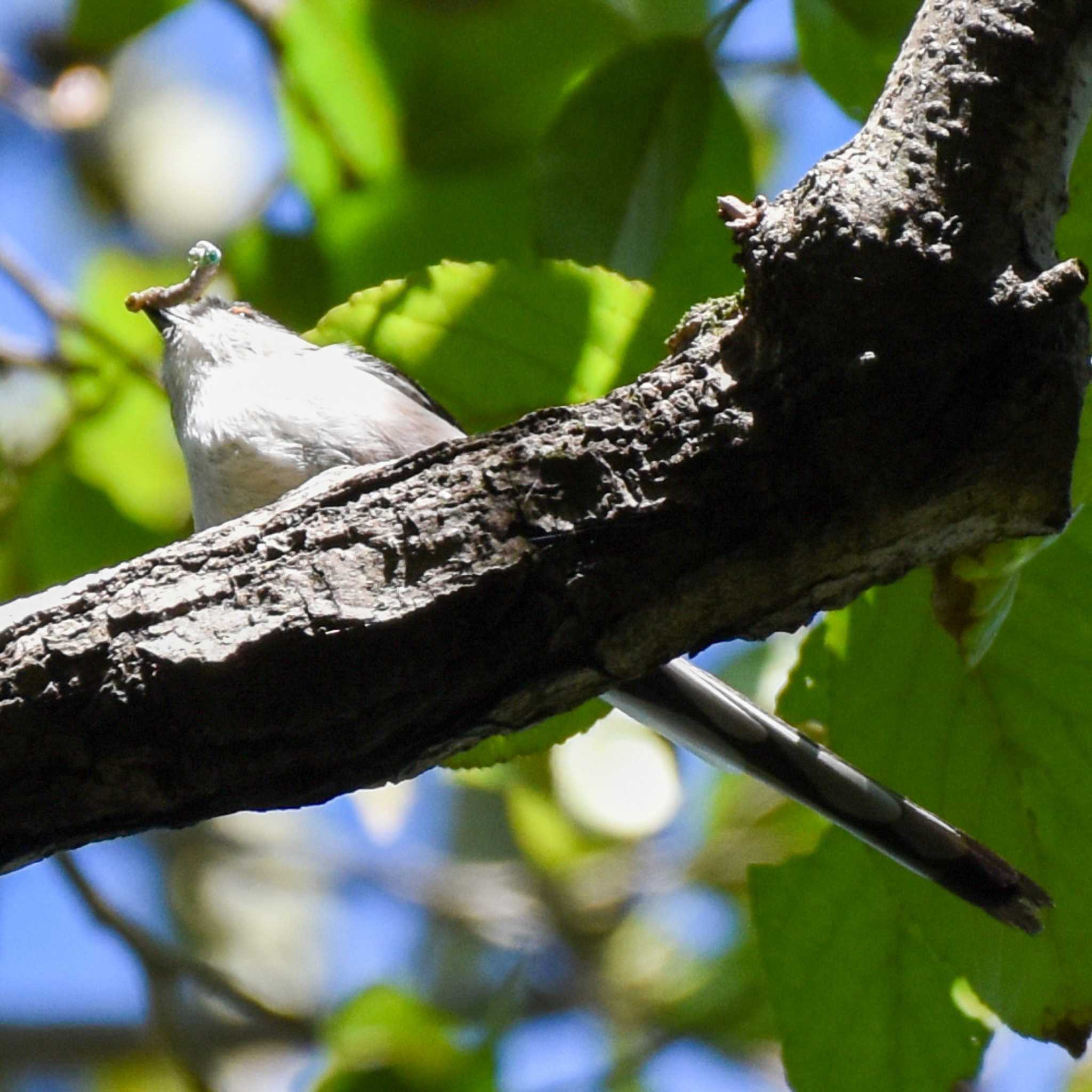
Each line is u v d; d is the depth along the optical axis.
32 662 4.26
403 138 8.42
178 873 14.03
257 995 10.00
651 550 4.32
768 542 4.32
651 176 6.76
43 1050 12.98
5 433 10.30
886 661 6.04
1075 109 4.45
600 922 11.98
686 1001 11.48
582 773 10.50
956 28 4.44
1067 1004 5.99
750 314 4.39
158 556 4.45
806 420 4.29
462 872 12.42
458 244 8.21
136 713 4.25
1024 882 5.60
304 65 8.47
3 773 4.27
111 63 10.82
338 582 4.32
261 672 4.24
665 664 4.77
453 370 6.29
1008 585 4.98
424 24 8.41
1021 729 5.96
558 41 8.42
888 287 4.24
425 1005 8.84
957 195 4.29
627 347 6.16
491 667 4.34
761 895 6.41
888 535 4.35
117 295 10.18
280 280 8.27
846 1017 6.40
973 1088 6.32
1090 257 5.40
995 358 4.23
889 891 6.30
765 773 5.87
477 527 4.34
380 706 4.31
